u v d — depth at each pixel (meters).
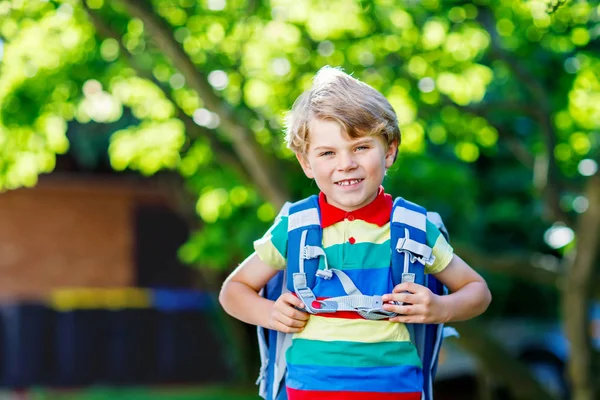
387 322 2.79
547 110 8.71
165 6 8.45
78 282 16.66
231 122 8.15
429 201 10.00
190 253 11.02
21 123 9.03
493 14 8.40
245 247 10.30
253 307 2.93
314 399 2.77
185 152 10.25
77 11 8.56
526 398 9.62
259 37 8.84
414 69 8.67
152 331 15.70
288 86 8.80
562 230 10.69
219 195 10.46
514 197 13.58
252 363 16.20
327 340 2.78
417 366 2.83
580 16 7.14
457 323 9.44
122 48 8.49
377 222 2.86
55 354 15.22
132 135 9.89
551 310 16.27
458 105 8.74
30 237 16.42
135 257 17.05
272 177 8.45
